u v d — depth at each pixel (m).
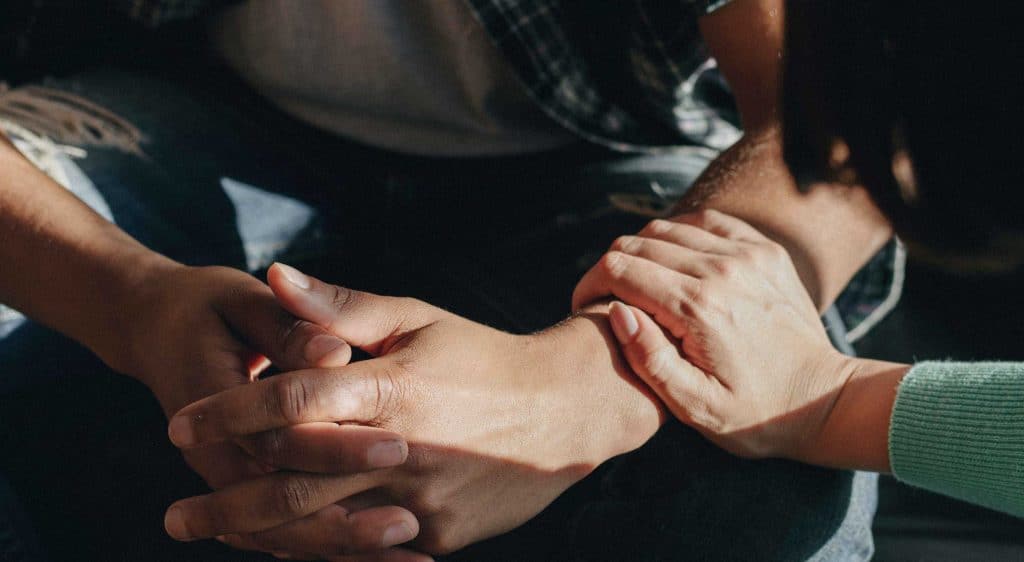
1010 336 1.07
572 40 0.83
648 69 0.84
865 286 0.92
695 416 0.68
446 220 0.86
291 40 0.82
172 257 0.77
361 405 0.61
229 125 0.84
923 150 0.50
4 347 0.71
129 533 0.68
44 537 0.69
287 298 0.63
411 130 0.85
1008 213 0.50
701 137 0.92
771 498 0.69
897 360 1.05
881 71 0.50
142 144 0.80
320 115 0.85
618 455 0.72
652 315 0.69
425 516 0.63
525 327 0.78
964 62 0.48
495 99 0.84
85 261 0.67
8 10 0.84
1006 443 0.63
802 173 0.57
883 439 0.67
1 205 0.69
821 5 0.50
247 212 0.80
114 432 0.72
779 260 0.72
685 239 0.72
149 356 0.65
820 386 0.69
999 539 0.90
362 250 0.84
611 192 0.86
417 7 0.79
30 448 0.71
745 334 0.68
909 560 0.88
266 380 0.60
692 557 0.68
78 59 0.88
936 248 0.53
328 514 0.61
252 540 0.63
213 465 0.64
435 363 0.63
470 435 0.63
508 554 0.70
